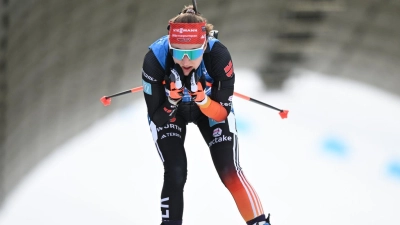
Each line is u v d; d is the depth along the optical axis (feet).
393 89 247.50
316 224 293.84
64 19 157.89
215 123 51.26
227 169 49.52
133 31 183.11
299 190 320.70
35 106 191.42
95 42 178.40
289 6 189.26
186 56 44.34
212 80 50.21
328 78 248.11
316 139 361.10
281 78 240.32
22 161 227.61
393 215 303.89
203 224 287.48
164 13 181.78
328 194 317.22
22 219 288.10
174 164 49.16
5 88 161.38
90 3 157.07
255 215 48.57
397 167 341.82
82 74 193.67
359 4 186.80
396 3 183.21
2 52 146.20
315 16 193.98
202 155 337.93
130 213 305.73
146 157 354.95
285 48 211.61
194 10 46.44
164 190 48.78
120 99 235.20
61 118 217.97
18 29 144.66
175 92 45.68
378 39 206.59
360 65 231.50
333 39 207.62
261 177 327.67
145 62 46.93
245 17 199.00
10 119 179.52
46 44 163.02
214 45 46.96
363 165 343.26
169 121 50.96
